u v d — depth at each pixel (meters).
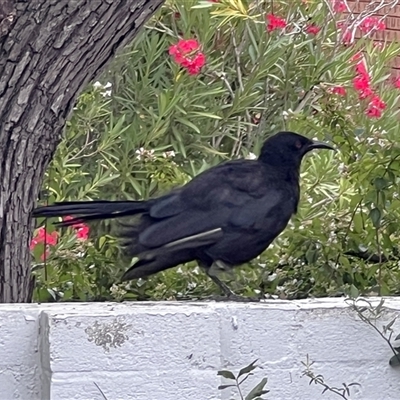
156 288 4.53
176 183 5.38
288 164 4.22
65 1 3.54
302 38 7.75
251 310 3.10
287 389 3.12
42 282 4.45
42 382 2.99
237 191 3.88
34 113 3.64
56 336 2.90
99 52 3.68
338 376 3.17
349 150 4.90
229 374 2.94
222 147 7.79
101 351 2.94
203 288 4.56
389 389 3.20
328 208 5.11
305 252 4.70
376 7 9.02
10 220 3.70
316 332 3.15
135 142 6.66
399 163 4.33
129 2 3.61
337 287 4.58
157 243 3.66
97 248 4.59
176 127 7.28
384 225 4.57
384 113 7.54
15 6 3.54
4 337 3.00
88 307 3.08
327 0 8.05
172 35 7.55
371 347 3.19
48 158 3.77
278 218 3.96
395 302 3.27
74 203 3.77
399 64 9.26
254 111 7.84
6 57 3.57
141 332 2.97
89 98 6.14
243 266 4.67
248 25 7.51
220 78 7.61
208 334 3.03
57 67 3.61
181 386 2.99
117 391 2.95
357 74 7.14
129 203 3.76
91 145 6.71
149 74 7.55
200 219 3.74
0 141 3.63
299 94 7.60
